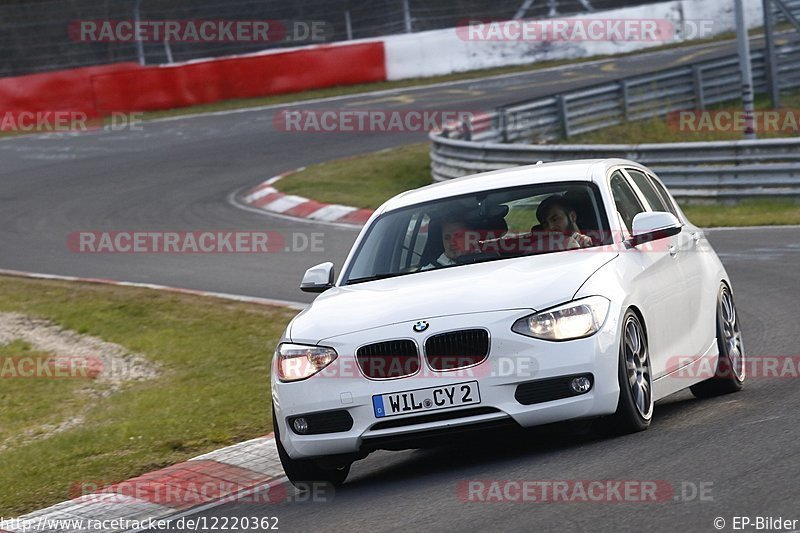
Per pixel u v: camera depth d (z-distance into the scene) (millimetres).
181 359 39344
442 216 25266
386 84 122688
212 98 118375
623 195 25828
